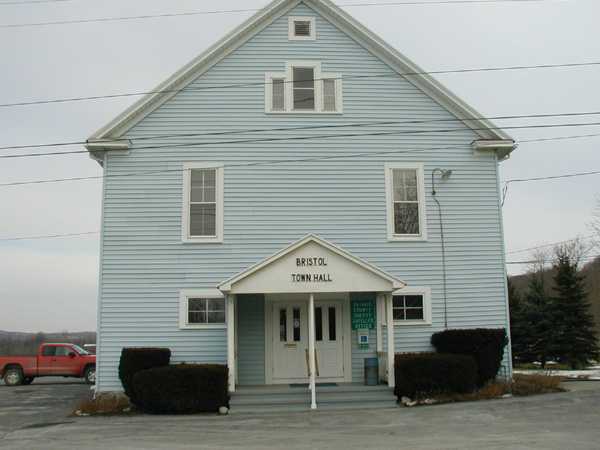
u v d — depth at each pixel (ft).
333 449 33.12
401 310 57.82
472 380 51.52
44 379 101.91
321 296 57.41
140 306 55.42
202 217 57.52
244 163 58.13
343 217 58.03
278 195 57.82
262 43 60.23
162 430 40.65
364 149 59.36
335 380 56.29
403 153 59.67
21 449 35.17
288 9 60.90
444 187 59.62
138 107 57.67
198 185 57.93
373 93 60.29
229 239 56.80
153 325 55.21
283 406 49.55
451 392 50.96
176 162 57.72
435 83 60.23
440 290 57.98
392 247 58.13
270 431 39.34
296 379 55.98
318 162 58.70
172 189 57.26
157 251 56.24
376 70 60.70
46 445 36.22
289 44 60.44
